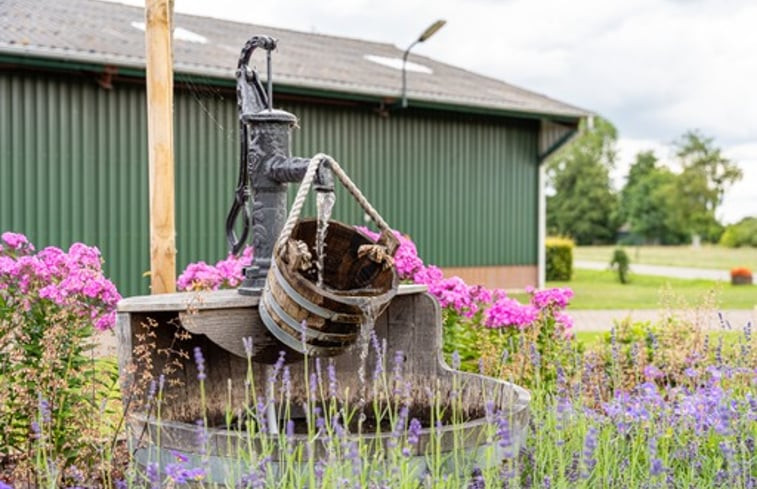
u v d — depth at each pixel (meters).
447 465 2.24
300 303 2.34
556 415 2.71
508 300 4.36
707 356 3.89
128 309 2.60
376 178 12.31
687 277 23.98
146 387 2.65
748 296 16.92
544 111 12.62
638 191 57.66
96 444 2.79
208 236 10.54
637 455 2.60
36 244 9.29
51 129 9.38
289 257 2.37
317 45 13.95
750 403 2.78
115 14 10.90
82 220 9.59
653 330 4.78
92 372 2.96
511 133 13.99
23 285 2.99
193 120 10.39
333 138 11.84
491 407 2.19
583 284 20.92
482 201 13.65
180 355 2.83
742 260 36.09
